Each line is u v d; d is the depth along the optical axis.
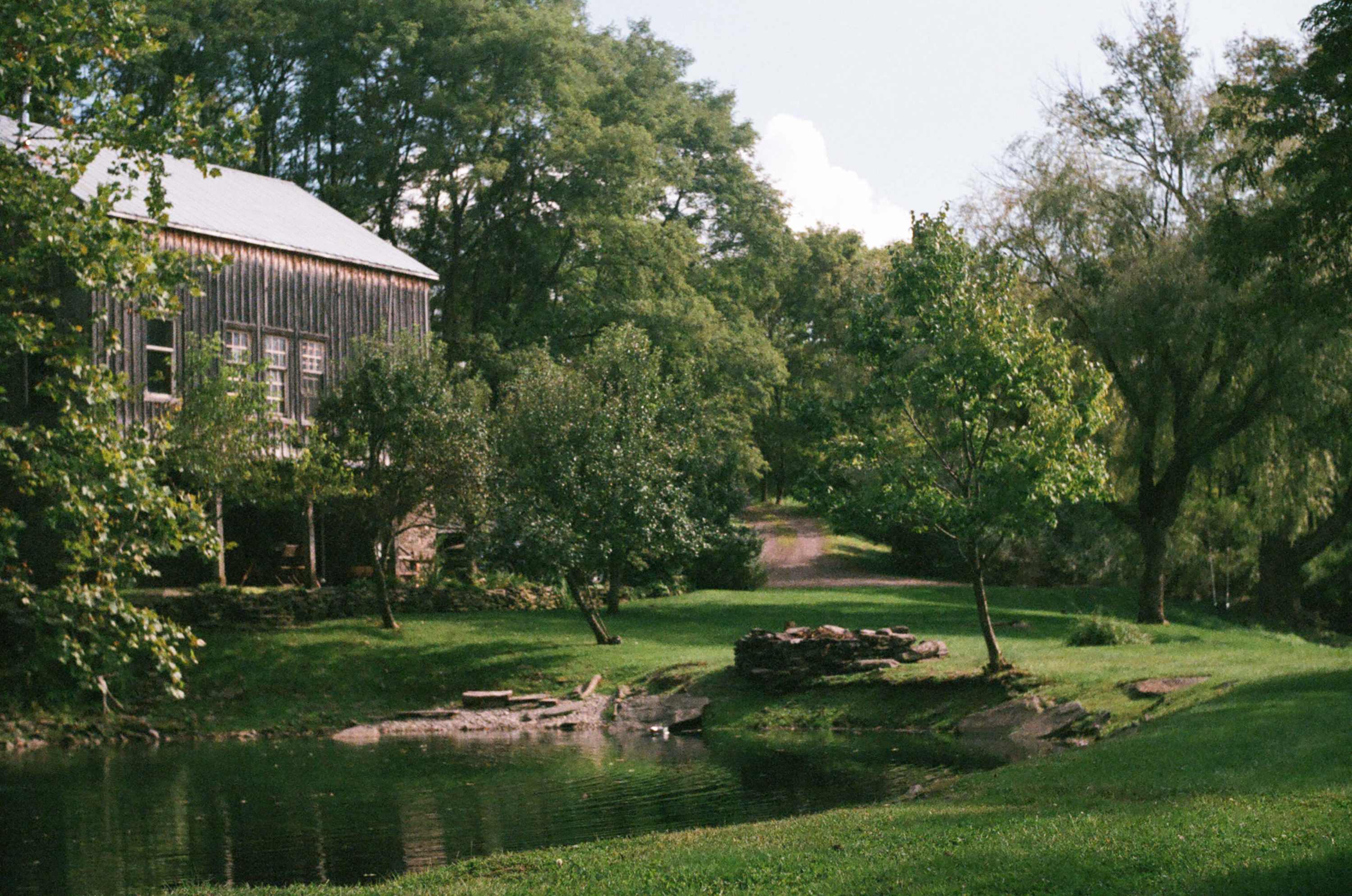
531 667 29.34
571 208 48.78
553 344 48.41
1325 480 35.94
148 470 13.15
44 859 14.51
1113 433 35.91
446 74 49.62
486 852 14.12
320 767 21.16
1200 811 10.79
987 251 34.12
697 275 59.19
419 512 33.72
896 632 28.16
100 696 26.00
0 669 25.70
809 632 27.86
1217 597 45.16
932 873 9.27
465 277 53.12
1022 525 23.75
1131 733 17.66
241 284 33.84
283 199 39.88
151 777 20.45
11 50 13.52
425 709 27.22
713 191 61.47
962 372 22.73
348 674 28.59
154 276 13.80
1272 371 32.56
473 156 48.19
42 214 13.34
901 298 23.59
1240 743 14.40
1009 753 20.08
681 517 32.56
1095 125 36.25
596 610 37.09
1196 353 33.34
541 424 31.83
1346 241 24.11
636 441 31.89
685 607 38.81
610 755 21.66
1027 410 24.97
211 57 49.56
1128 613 40.22
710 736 24.05
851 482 27.20
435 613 35.22
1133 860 9.10
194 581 33.44
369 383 31.89
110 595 12.61
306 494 30.78
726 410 50.56
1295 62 27.81
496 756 21.89
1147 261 33.06
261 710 26.66
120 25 14.22
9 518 12.72
